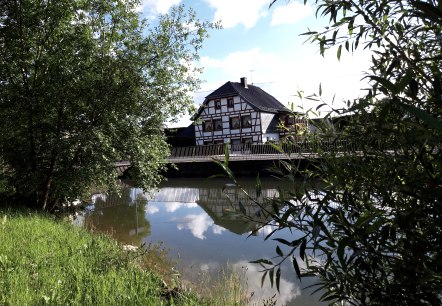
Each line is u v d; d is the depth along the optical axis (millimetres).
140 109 9984
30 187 10102
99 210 16062
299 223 1400
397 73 1431
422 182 1206
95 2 9555
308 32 1707
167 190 23500
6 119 9109
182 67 10320
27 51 9258
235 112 36531
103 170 9984
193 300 3881
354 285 1514
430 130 1037
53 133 9797
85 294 3592
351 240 1266
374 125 1365
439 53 1368
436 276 1162
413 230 1257
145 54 9758
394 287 1354
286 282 5793
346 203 1472
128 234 11352
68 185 9711
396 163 1379
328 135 1718
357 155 1584
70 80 9133
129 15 9805
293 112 2074
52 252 4996
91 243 5785
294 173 1775
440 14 784
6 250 4832
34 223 7109
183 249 9227
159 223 13391
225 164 1490
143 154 10023
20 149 9945
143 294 3752
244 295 4758
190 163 30719
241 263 7805
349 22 1569
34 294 3443
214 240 9914
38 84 9297
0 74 9008
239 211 1595
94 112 9625
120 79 9609
